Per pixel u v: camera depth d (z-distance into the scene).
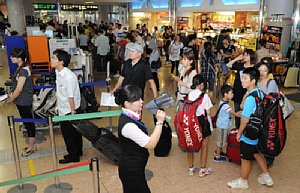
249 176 3.62
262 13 9.81
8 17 15.26
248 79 3.10
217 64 7.48
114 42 11.45
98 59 10.19
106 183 3.46
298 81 8.35
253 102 2.96
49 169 3.76
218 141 3.93
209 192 3.29
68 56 3.64
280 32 9.06
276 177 3.61
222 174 3.67
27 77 3.86
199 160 4.03
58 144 4.50
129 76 3.88
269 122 2.95
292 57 8.55
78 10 21.38
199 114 3.28
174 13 13.98
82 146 4.27
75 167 2.43
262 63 3.69
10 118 3.20
